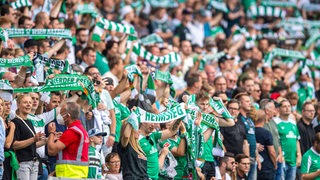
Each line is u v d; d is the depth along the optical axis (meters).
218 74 42.16
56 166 29.08
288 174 39.03
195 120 32.44
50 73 32.03
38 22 36.75
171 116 31.48
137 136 31.12
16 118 29.69
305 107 40.00
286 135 38.84
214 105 34.34
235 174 34.84
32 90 30.45
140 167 31.09
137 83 34.81
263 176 37.50
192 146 32.19
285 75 46.47
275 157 37.75
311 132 40.09
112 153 31.45
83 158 29.12
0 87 29.44
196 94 34.62
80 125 29.22
